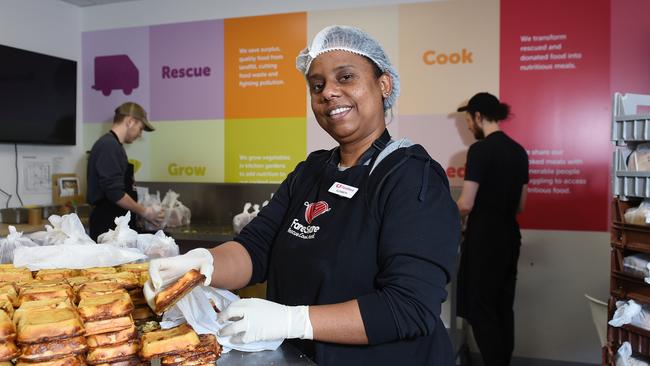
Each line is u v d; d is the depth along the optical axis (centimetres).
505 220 282
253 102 376
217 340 92
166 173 400
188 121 392
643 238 154
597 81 310
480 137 305
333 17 355
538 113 320
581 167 315
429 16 336
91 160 329
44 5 383
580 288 319
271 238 127
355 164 114
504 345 282
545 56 317
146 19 398
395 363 101
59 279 110
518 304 329
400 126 344
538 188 322
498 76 326
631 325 153
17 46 362
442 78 335
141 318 101
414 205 97
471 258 282
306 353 108
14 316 82
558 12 314
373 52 112
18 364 76
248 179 381
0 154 358
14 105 345
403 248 94
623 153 162
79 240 150
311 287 105
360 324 90
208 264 93
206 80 386
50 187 395
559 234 321
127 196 326
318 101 114
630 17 303
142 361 85
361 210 104
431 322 92
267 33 370
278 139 373
